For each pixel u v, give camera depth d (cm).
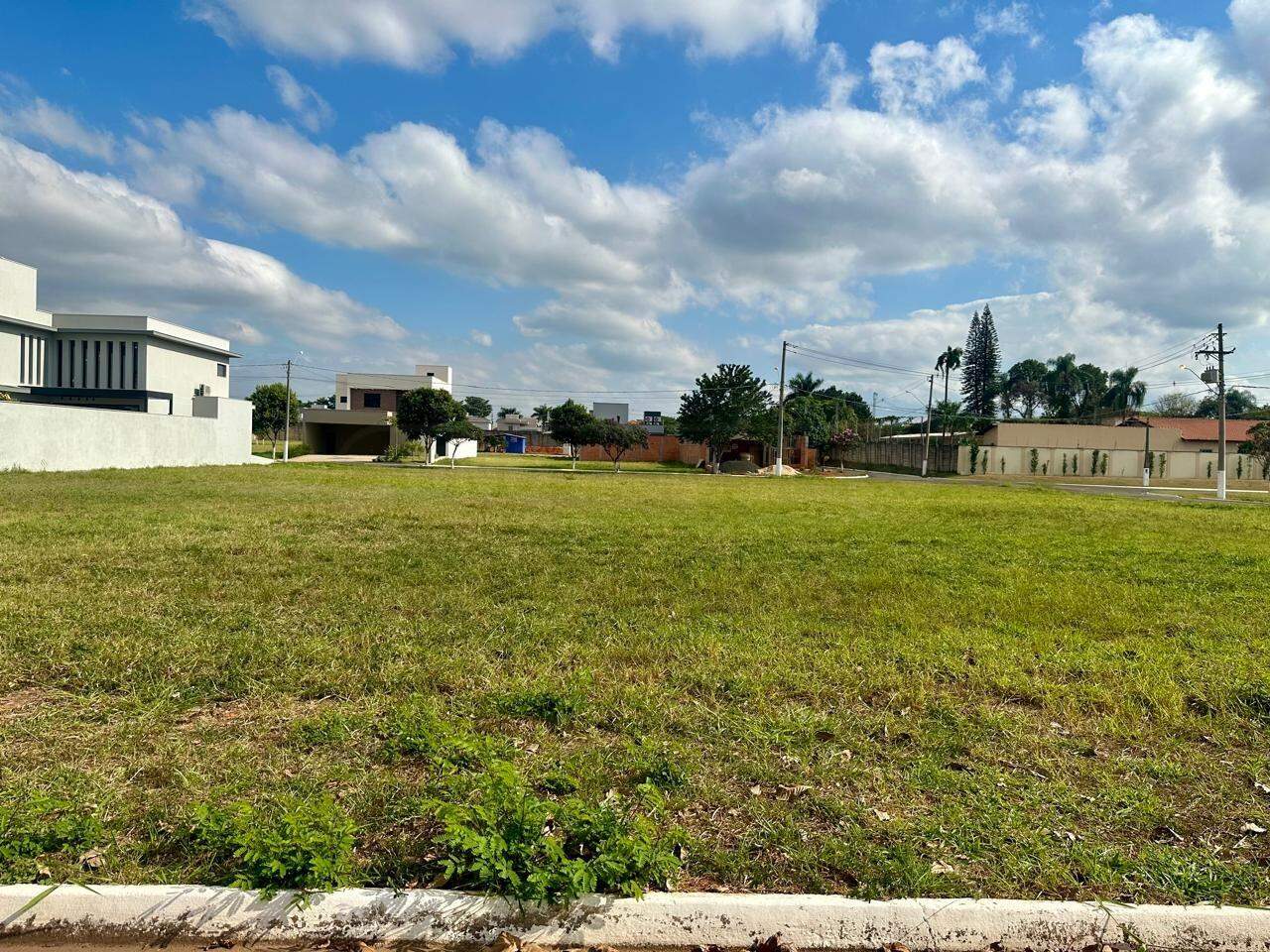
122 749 360
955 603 748
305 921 243
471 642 560
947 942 248
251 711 417
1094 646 600
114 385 4431
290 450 6000
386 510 1548
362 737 383
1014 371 8619
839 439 6831
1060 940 249
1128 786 351
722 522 1520
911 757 378
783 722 415
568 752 373
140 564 830
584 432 4941
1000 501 2509
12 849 265
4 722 391
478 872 255
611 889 260
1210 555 1142
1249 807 336
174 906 242
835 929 248
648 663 525
